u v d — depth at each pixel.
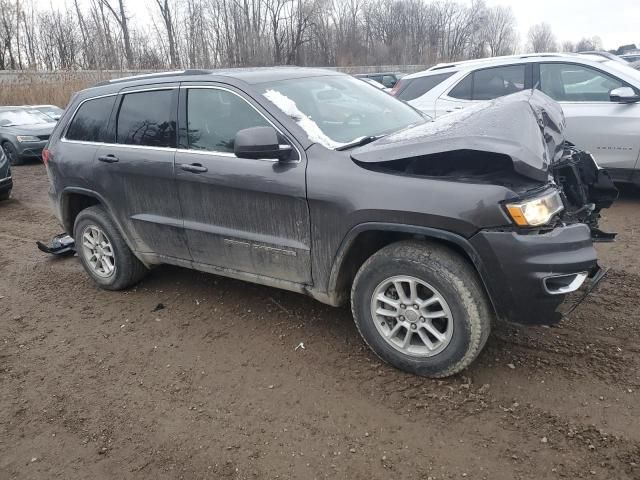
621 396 2.94
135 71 25.25
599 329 3.62
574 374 3.16
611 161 6.32
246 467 2.69
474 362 3.34
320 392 3.21
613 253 4.99
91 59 29.44
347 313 4.10
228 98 3.75
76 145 4.71
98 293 4.93
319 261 3.38
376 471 2.59
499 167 2.91
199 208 3.90
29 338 4.17
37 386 3.52
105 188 4.48
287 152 3.37
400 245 3.13
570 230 2.89
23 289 5.15
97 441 2.97
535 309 2.84
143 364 3.69
